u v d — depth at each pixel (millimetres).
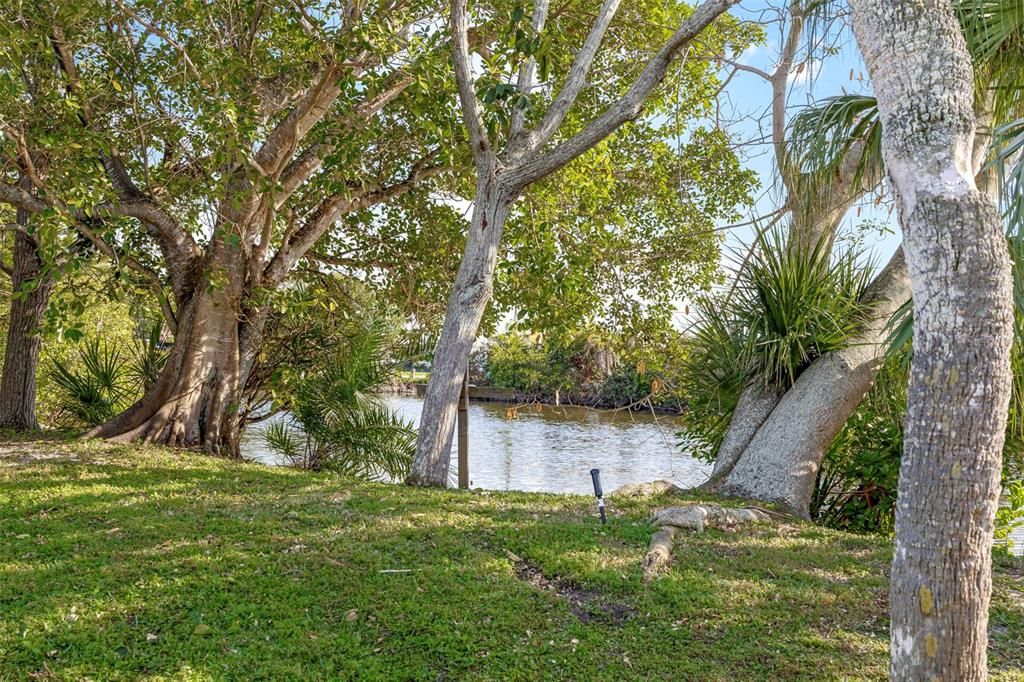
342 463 13273
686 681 4312
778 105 11898
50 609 4902
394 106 11547
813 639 4805
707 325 9930
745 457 9078
